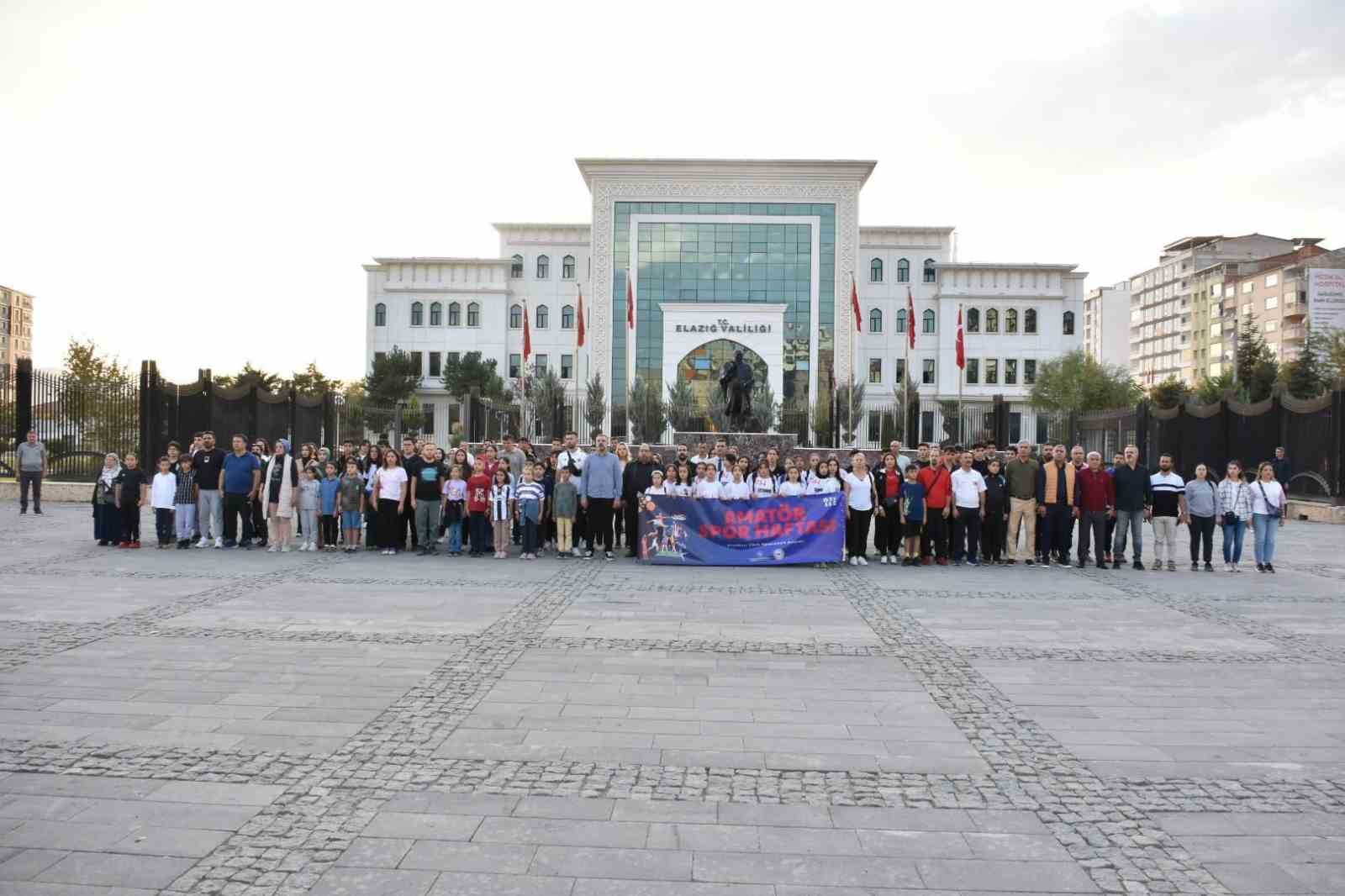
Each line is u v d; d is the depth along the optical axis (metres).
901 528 16.11
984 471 16.84
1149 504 15.79
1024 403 69.06
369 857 4.58
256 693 7.37
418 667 8.22
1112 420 28.45
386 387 69.00
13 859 4.53
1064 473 15.90
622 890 4.29
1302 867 4.57
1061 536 16.05
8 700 7.09
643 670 8.26
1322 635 10.09
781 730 6.61
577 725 6.65
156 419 25.27
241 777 5.60
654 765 5.90
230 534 16.89
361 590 12.31
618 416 51.09
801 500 15.35
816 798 5.41
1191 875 4.48
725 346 59.97
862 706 7.24
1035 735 6.58
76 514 22.33
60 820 4.97
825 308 64.00
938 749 6.27
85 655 8.54
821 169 64.06
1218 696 7.64
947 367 75.88
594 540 16.56
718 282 64.38
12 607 10.78
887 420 47.12
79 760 5.85
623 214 64.81
